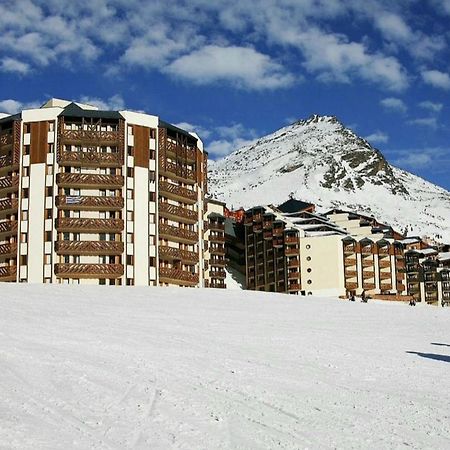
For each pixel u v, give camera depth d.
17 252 90.44
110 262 90.62
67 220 89.69
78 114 93.50
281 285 135.00
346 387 19.09
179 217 97.94
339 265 130.38
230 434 13.24
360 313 48.09
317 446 12.67
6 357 20.81
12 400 15.25
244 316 41.59
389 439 13.42
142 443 12.34
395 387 19.47
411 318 46.22
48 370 19.05
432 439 13.58
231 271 147.88
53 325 30.80
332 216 165.75
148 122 96.56
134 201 93.00
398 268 142.25
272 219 139.38
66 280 89.12
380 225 167.25
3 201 92.50
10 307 38.72
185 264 100.75
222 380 18.88
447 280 160.12
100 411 14.66
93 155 92.31
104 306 42.81
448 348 29.83
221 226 125.31
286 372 21.06
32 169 92.38
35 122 93.62
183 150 100.69
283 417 14.86
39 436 12.38
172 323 34.78
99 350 23.38
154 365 20.69
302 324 38.75
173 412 14.82
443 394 18.58
